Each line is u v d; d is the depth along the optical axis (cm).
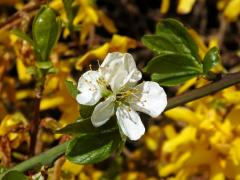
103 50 19
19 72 22
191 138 22
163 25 16
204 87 14
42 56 17
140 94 14
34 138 17
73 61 22
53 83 21
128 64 14
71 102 20
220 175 21
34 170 15
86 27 22
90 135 14
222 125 21
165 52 15
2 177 14
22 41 20
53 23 16
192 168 22
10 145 18
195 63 15
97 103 14
